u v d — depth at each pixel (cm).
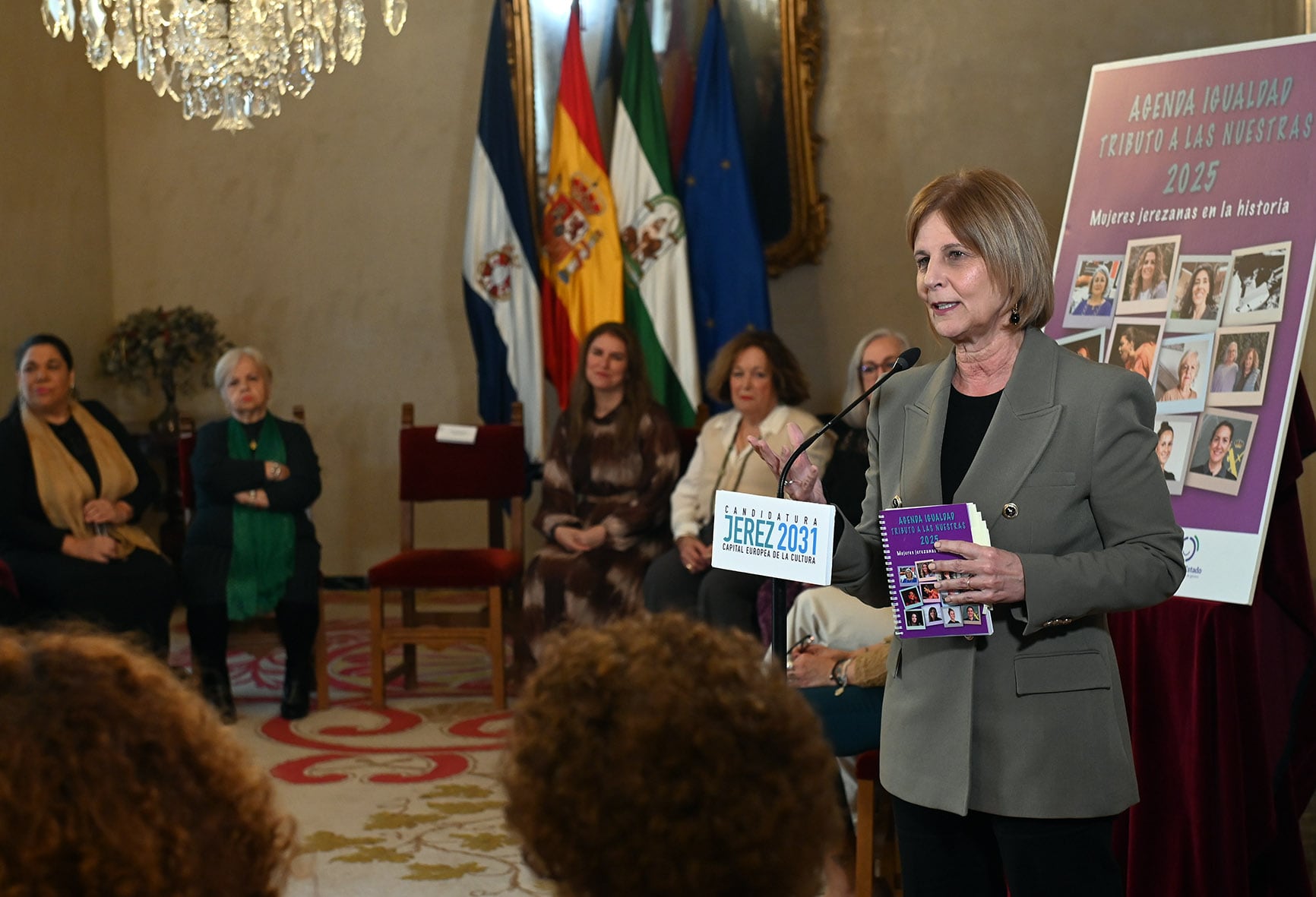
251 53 421
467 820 345
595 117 626
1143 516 166
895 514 167
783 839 66
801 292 658
